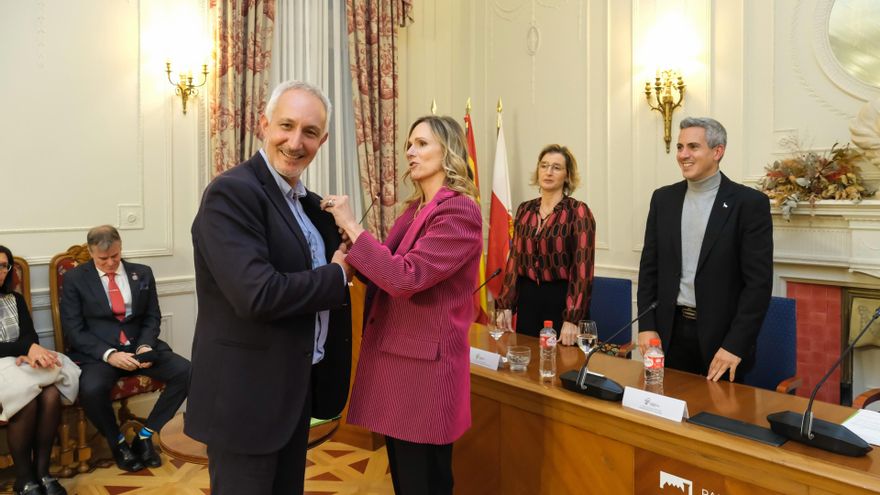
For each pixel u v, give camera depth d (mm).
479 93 5031
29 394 2623
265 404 1346
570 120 4402
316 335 1579
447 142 1636
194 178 3760
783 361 2475
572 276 2691
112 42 3404
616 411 1672
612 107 4121
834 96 3211
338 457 3096
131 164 3506
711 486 1496
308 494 2695
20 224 3131
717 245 2289
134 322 3227
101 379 2908
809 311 3326
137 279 3242
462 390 1620
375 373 1623
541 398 1892
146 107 3549
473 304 1688
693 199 2434
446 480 1651
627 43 4023
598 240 4238
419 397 1554
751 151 3504
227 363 1345
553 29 4492
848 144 3170
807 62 3291
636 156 3990
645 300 2541
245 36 3830
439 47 5176
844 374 3232
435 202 1588
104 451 3186
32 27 3131
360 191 4516
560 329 2809
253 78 3826
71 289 3074
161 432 2092
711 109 3625
